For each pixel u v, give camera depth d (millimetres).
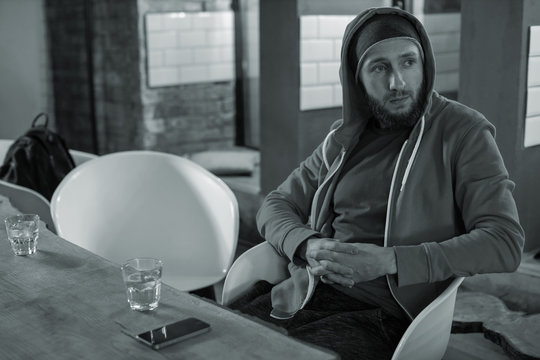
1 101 5719
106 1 5156
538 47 3098
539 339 2619
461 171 1906
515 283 3061
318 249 1932
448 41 3883
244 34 5086
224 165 4676
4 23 5629
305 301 1991
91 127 5543
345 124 2113
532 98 3137
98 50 5336
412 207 1928
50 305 1532
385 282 1965
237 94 5258
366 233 2047
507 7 3062
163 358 1287
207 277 2543
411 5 3998
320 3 3773
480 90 3215
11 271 1735
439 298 1738
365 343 1816
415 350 1711
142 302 1493
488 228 1837
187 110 5129
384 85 1981
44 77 5859
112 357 1294
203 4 5051
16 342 1362
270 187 4023
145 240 2617
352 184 2090
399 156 1978
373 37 1983
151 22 4895
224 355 1295
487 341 2807
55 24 5703
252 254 2152
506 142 3154
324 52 3826
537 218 3311
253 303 2096
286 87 3818
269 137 3975
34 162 3422
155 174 2666
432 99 2031
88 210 2572
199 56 5078
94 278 1686
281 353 1299
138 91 4973
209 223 2604
